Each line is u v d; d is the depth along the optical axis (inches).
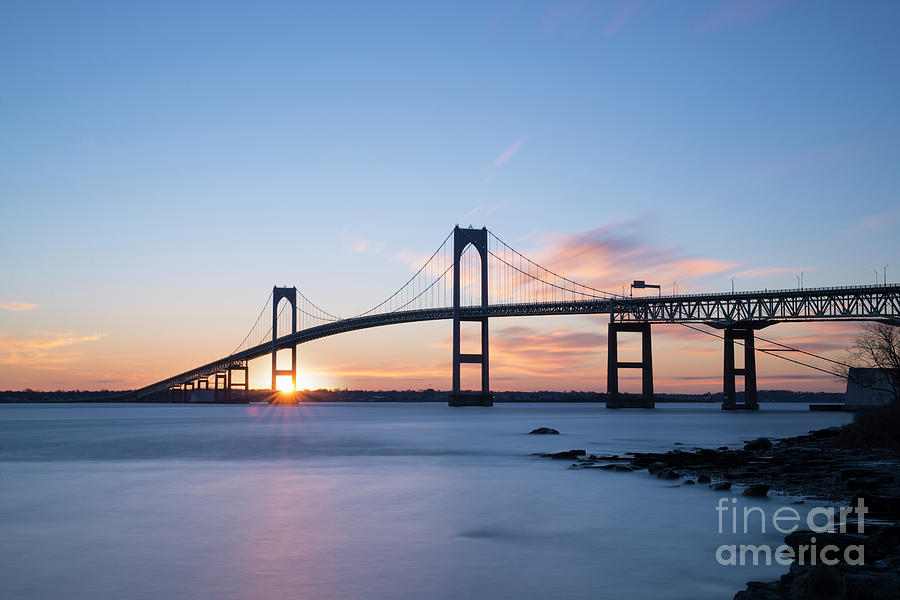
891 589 687.7
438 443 3304.6
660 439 3464.6
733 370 7554.1
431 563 1010.1
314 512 1403.8
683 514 1330.0
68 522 1304.1
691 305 7165.4
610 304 7662.4
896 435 2314.2
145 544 1127.6
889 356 4537.4
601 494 1584.6
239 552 1075.3
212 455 2687.0
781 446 2625.5
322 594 873.5
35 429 4800.7
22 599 855.1
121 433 4254.4
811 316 6250.0
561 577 936.9
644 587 890.7
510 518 1323.8
